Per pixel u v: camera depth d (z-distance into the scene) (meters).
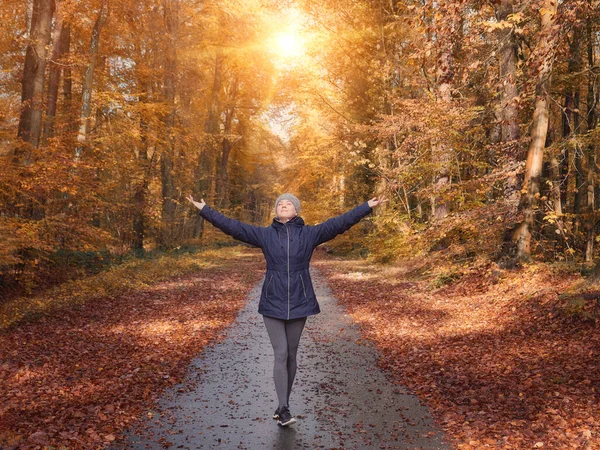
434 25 8.77
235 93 36.31
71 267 15.05
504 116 13.65
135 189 20.81
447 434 4.27
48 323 8.85
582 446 3.79
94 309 10.48
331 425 4.52
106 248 18.91
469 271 12.64
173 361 6.72
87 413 4.67
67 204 13.21
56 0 14.36
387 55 19.50
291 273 4.59
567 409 4.55
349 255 30.27
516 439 4.00
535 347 6.87
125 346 7.45
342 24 20.55
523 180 13.08
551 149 15.46
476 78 14.62
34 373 5.87
